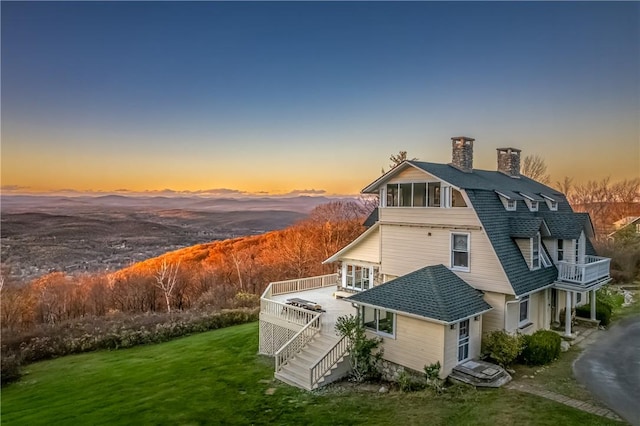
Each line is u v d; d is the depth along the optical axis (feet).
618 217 136.56
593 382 41.55
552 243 58.90
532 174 136.46
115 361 70.69
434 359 42.65
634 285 104.17
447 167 61.77
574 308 66.08
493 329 49.32
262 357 61.82
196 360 63.93
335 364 47.65
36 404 51.37
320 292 77.30
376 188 63.98
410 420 35.53
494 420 33.35
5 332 89.15
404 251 59.67
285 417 39.45
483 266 50.16
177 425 39.68
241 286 137.18
